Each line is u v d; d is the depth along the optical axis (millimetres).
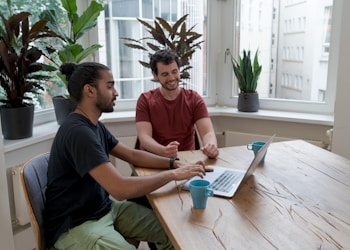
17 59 1896
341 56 2279
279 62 2941
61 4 2459
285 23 2846
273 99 2971
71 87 1432
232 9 3023
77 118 1403
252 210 1154
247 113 2842
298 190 1318
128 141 2746
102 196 1501
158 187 1310
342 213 1130
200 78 3184
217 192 1294
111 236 1328
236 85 3164
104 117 2717
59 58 2309
